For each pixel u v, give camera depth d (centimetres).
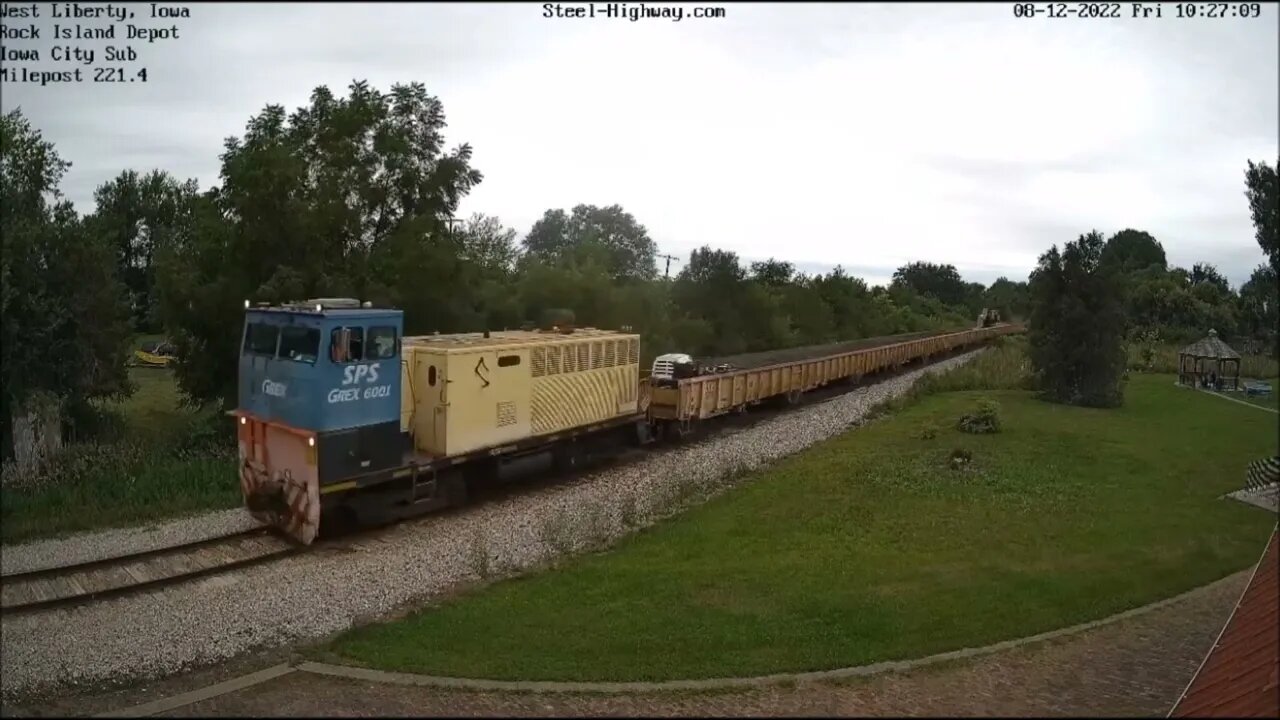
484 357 1574
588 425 1858
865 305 6191
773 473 1761
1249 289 4888
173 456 1922
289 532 1320
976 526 1315
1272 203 1855
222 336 2300
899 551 1191
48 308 2172
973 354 4934
